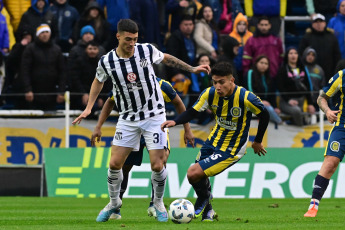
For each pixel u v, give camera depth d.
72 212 30.97
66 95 43.91
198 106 23.30
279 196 41.81
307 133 44.44
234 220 24.69
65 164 43.22
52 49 45.56
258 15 52.72
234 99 23.14
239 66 49.19
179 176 41.97
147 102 22.66
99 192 42.72
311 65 47.75
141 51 22.62
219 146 23.69
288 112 44.56
